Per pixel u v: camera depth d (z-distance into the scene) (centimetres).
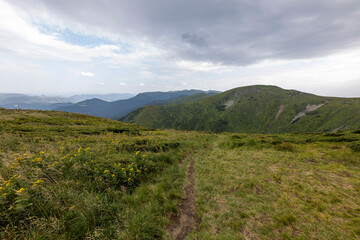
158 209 455
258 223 395
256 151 1105
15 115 2784
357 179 577
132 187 564
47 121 2556
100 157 693
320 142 1312
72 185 449
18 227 299
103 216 366
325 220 379
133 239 330
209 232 385
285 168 734
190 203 519
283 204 456
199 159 1012
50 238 293
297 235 346
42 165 473
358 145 958
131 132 2239
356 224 356
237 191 564
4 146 763
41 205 337
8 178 406
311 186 543
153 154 915
